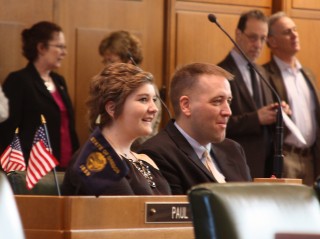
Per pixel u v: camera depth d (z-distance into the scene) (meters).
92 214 4.20
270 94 9.68
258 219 3.37
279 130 6.89
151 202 4.35
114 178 4.36
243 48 9.68
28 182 5.17
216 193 3.32
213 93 5.90
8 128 9.10
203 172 5.87
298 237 3.12
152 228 4.35
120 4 10.65
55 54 9.32
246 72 9.62
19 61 10.05
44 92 9.23
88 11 10.47
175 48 10.95
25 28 10.12
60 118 9.31
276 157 6.86
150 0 10.84
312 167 9.84
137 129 5.31
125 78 5.30
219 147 6.29
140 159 5.52
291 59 10.04
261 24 9.67
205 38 11.12
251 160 8.96
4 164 5.82
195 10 11.09
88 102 5.38
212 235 3.27
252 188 3.46
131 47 8.96
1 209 3.13
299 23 11.67
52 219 4.18
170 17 10.89
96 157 4.40
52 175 5.55
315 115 10.00
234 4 11.32
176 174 5.80
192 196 3.34
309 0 11.72
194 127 5.95
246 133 9.00
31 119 9.16
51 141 9.23
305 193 3.61
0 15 9.99
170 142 5.93
